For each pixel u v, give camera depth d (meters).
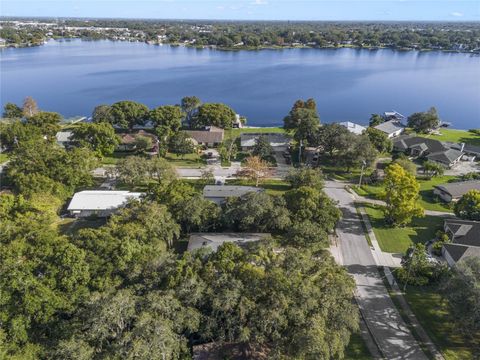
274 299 38.09
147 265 44.03
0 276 40.22
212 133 115.31
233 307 38.44
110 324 34.88
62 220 72.00
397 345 44.47
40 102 173.38
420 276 56.09
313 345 33.69
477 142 121.75
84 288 41.25
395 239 67.50
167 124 114.12
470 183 84.88
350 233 69.06
